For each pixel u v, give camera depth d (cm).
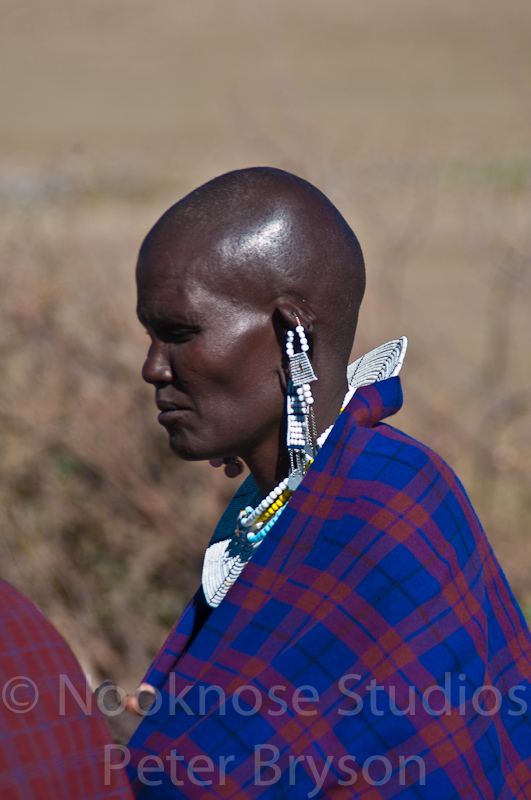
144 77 9681
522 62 3903
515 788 482
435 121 6838
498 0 11538
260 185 501
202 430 509
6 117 8338
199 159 4659
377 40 10594
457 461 1817
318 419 518
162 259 492
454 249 3500
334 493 470
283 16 11781
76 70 10106
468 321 2897
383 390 507
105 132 7456
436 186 3259
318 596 450
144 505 1590
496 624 507
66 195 2183
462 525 483
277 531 474
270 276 489
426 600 441
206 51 10300
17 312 1644
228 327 490
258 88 8212
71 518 1605
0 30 11788
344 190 2141
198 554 1588
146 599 1611
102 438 1599
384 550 446
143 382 1650
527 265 2266
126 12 12125
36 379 1634
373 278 2069
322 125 6975
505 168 3581
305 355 486
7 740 364
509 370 2412
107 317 1672
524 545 1684
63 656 390
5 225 2036
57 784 368
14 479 1606
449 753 427
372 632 437
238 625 468
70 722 378
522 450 1842
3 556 1580
